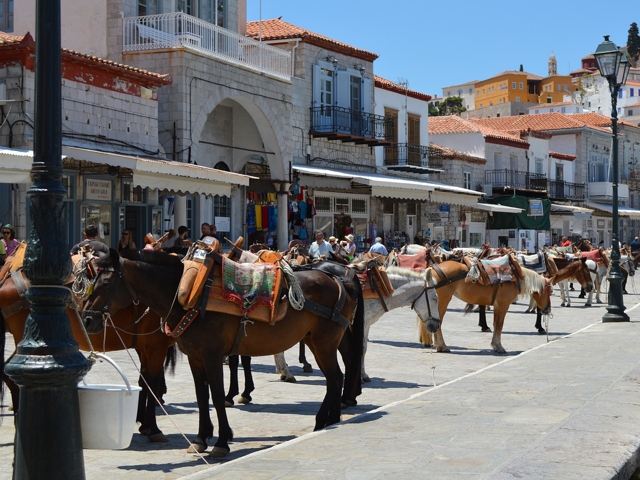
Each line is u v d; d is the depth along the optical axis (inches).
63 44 956.0
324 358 350.3
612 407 352.2
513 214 1771.7
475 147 1839.3
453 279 609.6
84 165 776.9
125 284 303.6
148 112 863.7
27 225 719.7
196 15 1035.9
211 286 309.7
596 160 2389.3
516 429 307.7
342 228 1306.6
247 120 1107.3
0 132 714.8
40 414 197.9
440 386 424.2
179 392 446.0
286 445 287.7
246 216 1118.4
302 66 1228.5
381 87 1441.9
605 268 1105.4
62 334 203.3
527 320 882.8
